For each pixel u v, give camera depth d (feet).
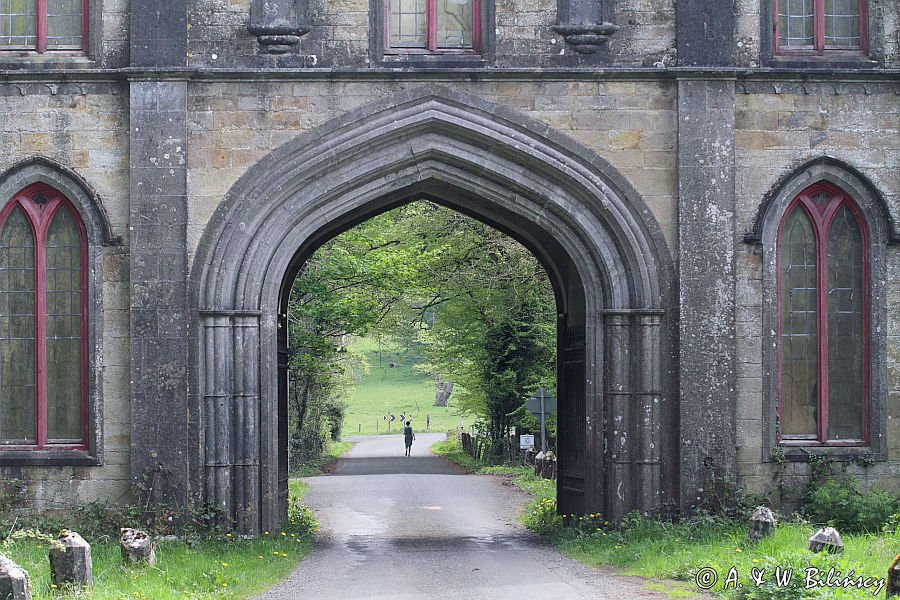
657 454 55.01
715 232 55.01
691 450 54.65
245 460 54.54
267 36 54.60
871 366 56.34
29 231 55.62
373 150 55.47
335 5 55.06
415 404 267.80
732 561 42.68
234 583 42.70
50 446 55.11
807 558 37.14
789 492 55.57
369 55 54.95
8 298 55.57
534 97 55.21
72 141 54.90
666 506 54.90
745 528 52.26
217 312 54.03
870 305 56.34
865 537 49.88
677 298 55.06
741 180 55.83
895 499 54.75
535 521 66.33
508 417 115.55
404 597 40.68
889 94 56.34
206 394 54.24
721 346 54.90
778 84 55.93
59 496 54.70
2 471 54.70
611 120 55.31
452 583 44.01
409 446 150.71
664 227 55.31
